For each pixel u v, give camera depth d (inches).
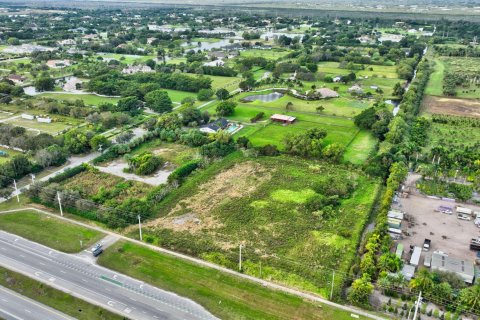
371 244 4355.3
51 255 4451.3
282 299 3850.9
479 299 3555.6
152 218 5162.4
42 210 5305.1
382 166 6328.7
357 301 3759.8
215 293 3934.5
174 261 4372.5
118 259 4397.1
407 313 3654.0
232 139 7386.8
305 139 7037.4
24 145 6894.7
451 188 5856.3
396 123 7701.8
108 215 5022.1
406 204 5497.1
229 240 4722.0
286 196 5664.4
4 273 4175.7
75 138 7101.4
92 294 3909.9
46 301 3826.3
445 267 4114.2
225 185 5989.2
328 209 5241.1
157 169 6496.1
